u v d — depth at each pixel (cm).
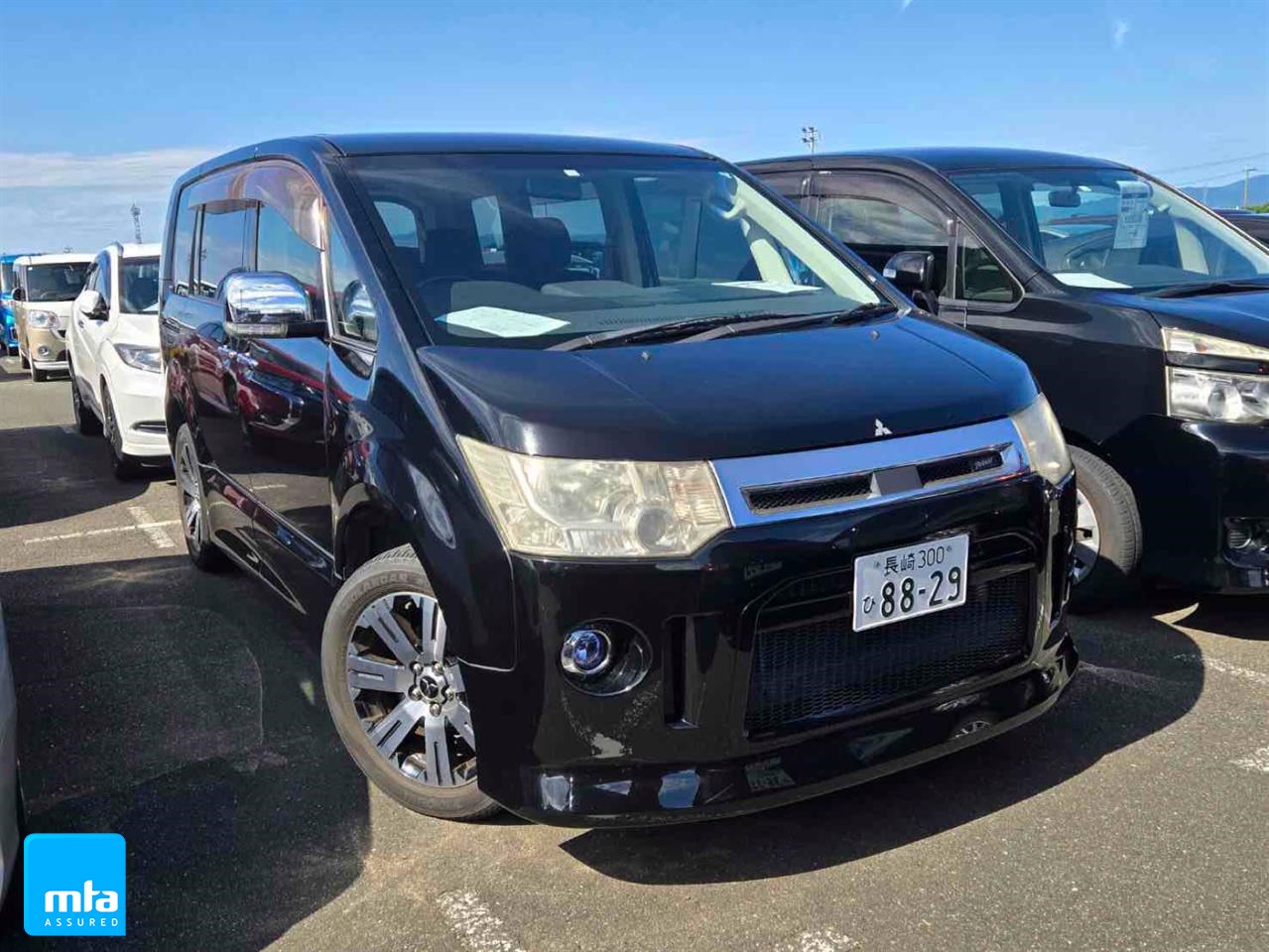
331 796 341
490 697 273
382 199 361
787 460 267
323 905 285
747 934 267
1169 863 289
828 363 307
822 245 415
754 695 268
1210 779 331
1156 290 471
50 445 1065
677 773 265
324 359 357
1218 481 405
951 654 296
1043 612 309
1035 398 321
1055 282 471
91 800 342
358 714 331
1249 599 481
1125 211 538
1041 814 315
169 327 563
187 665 451
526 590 262
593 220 387
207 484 513
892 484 277
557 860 302
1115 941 259
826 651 276
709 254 400
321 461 359
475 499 272
